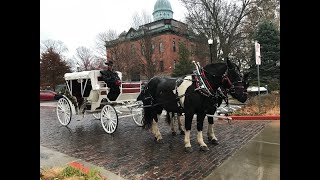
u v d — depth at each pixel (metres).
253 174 4.35
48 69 39.41
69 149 6.53
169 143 6.83
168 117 7.71
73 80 9.55
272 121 9.26
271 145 6.07
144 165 5.12
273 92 19.09
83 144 7.04
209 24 27.28
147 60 38.19
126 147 6.57
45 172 4.32
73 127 9.84
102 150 6.36
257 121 9.43
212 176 4.37
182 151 6.00
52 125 10.41
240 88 5.63
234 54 26.88
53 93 26.69
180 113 6.69
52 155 6.00
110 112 8.28
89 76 8.68
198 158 5.41
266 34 22.41
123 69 37.47
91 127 9.71
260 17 26.97
